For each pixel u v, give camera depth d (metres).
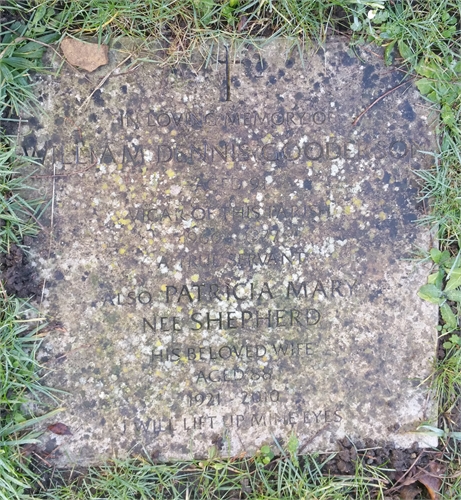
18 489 0.67
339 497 0.70
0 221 0.68
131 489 0.68
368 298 0.70
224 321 0.69
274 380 0.69
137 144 0.68
